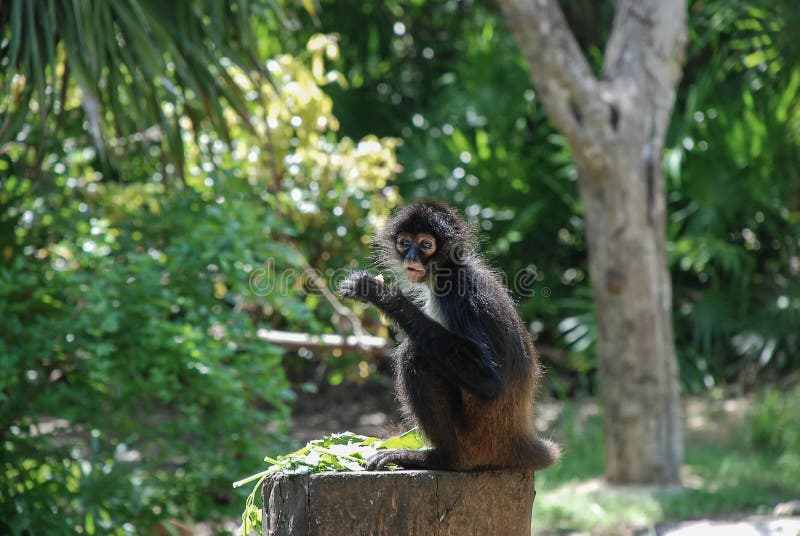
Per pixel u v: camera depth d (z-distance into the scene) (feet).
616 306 37.76
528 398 16.99
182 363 27.04
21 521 25.36
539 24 35.91
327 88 58.03
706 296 52.65
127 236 29.53
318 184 35.76
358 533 14.84
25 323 27.66
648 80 38.11
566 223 56.44
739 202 50.78
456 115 57.62
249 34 29.17
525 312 54.13
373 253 20.72
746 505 34.50
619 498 35.29
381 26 62.95
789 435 42.04
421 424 16.30
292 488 15.06
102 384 27.17
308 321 30.04
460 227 18.35
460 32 64.69
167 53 29.43
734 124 50.08
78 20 25.73
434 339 15.96
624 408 37.86
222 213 28.94
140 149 33.78
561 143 52.39
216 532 28.07
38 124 30.53
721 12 52.75
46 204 30.68
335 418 52.39
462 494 15.37
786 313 51.08
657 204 37.99
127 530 27.04
